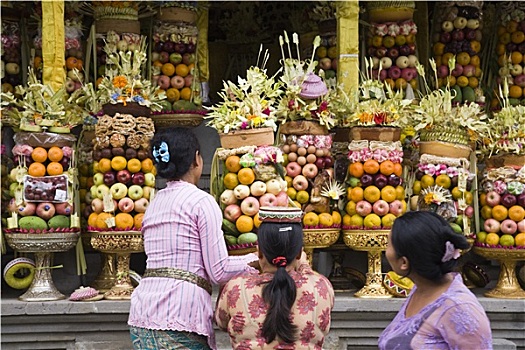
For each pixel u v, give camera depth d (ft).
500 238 17.26
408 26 20.85
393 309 16.37
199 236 11.55
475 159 17.98
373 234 16.65
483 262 20.44
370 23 21.27
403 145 18.71
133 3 19.66
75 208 17.40
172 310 11.34
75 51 19.44
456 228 17.10
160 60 20.43
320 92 17.02
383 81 20.93
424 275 8.89
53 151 16.42
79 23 19.61
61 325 15.97
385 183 16.85
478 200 18.07
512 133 17.34
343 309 16.33
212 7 27.45
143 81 17.61
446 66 21.58
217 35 27.58
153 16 20.94
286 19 27.30
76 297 15.97
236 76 27.50
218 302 10.84
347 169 18.06
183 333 11.37
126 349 15.81
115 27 19.52
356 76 18.31
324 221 16.80
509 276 17.58
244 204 15.64
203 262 11.60
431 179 17.19
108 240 16.11
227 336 16.07
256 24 27.14
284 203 15.84
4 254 18.83
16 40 19.76
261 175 15.72
